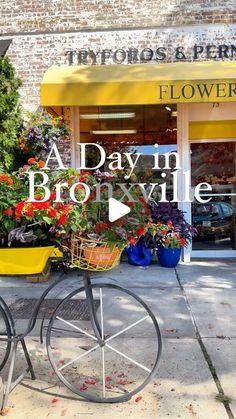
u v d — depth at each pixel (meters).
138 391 3.23
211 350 4.10
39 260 3.25
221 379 3.53
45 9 8.66
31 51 8.72
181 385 3.44
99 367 3.80
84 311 5.33
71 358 3.99
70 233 3.26
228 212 8.85
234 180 8.80
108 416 3.04
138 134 8.86
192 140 8.69
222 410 3.09
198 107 8.59
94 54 8.62
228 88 7.07
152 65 8.23
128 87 7.15
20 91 8.77
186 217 8.41
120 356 4.00
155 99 7.16
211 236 8.88
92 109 8.82
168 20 8.52
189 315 5.12
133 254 7.90
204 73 7.41
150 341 4.35
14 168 7.60
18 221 3.22
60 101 7.21
